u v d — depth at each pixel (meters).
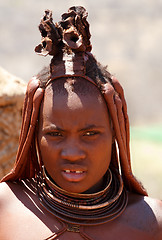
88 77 2.70
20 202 2.86
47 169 2.77
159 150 15.89
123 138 2.86
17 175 2.99
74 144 2.61
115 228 2.81
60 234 2.71
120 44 25.50
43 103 2.72
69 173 2.66
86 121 2.62
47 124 2.66
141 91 22.59
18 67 22.39
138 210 2.93
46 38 2.59
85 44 2.88
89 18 27.03
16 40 24.69
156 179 13.00
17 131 5.15
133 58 24.41
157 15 28.45
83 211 2.77
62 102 2.62
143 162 14.49
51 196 2.78
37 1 27.31
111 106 2.74
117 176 3.02
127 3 29.12
